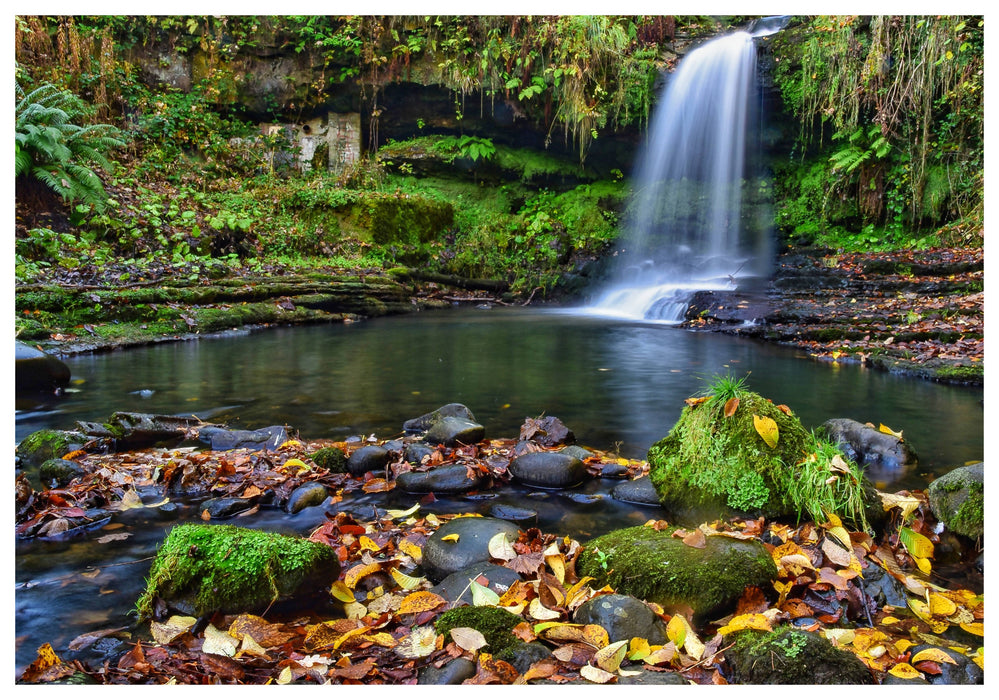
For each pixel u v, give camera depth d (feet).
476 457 11.89
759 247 52.13
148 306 28.91
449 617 6.59
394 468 11.23
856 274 38.17
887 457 12.11
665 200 55.52
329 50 54.08
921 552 8.34
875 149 47.16
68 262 32.19
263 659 6.22
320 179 54.08
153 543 8.66
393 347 26.63
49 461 10.88
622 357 24.34
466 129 58.18
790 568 7.61
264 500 10.00
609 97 54.54
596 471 11.48
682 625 6.53
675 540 7.76
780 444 9.40
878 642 6.45
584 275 50.57
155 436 13.10
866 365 22.74
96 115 47.19
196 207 44.37
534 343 28.14
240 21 53.83
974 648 6.46
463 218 56.39
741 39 52.75
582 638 6.25
